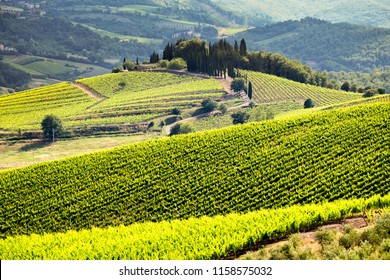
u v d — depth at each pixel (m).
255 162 114.00
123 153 124.31
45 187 113.56
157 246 68.75
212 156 118.31
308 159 112.19
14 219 103.38
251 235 65.94
